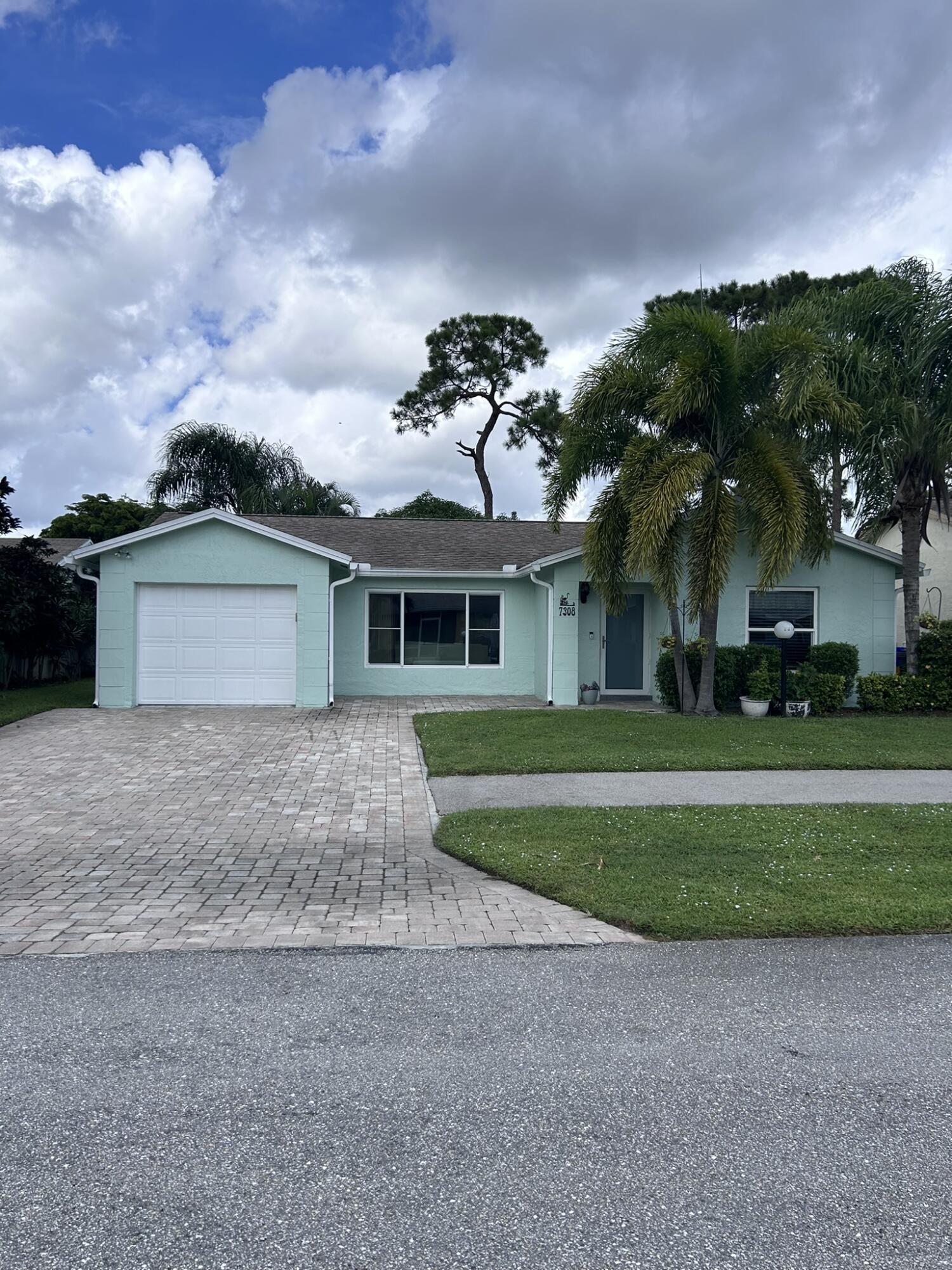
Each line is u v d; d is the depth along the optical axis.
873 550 16.55
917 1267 2.50
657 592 14.27
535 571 16.70
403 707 16.09
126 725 13.83
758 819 8.06
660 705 16.64
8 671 19.17
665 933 5.33
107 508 39.03
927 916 5.53
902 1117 3.32
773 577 13.54
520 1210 2.76
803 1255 2.55
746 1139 3.16
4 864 6.82
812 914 5.55
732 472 14.38
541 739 12.27
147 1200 2.79
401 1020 4.18
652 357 14.60
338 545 19.31
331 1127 3.23
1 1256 2.53
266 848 7.33
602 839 7.36
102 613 15.69
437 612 18.22
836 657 15.91
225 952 5.06
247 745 12.16
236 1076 3.62
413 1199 2.81
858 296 15.70
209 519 15.73
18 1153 3.05
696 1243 2.61
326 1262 2.52
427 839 7.66
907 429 14.80
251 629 16.02
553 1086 3.55
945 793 9.30
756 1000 4.42
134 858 7.02
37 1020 4.16
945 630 17.70
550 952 5.10
